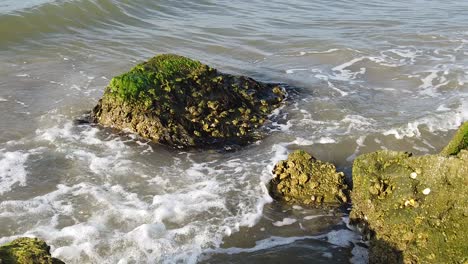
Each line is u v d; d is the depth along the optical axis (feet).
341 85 52.06
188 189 34.12
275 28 69.97
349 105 47.24
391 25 72.23
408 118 44.57
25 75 50.26
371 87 51.72
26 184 33.65
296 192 33.24
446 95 49.42
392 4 84.74
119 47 59.41
